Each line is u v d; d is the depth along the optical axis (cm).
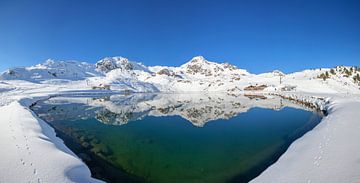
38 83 14838
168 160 1712
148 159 1733
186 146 2091
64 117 3619
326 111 3484
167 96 9769
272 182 1027
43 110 4378
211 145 2122
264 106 5138
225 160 1702
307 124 2841
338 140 1443
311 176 998
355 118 2098
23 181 1002
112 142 2195
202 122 3303
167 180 1362
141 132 2667
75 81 17638
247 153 1853
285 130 2628
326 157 1180
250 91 12456
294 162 1224
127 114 4097
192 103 6119
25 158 1249
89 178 1162
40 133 1852
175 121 3397
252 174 1423
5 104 3972
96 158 1720
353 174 954
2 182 988
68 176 1091
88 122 3228
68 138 2281
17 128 1881
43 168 1136
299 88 10469
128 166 1583
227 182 1329
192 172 1486
